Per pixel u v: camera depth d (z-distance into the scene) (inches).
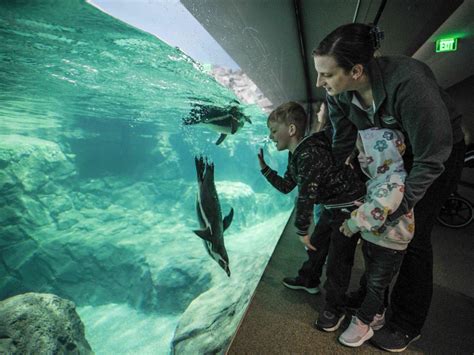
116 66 178.9
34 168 594.9
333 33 58.5
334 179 78.5
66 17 96.5
